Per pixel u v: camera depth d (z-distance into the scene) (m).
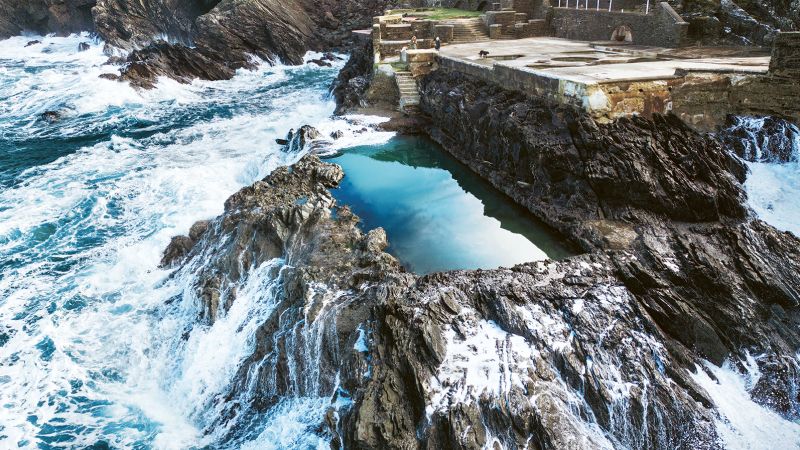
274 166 20.52
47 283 15.69
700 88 15.36
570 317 10.55
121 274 16.08
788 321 10.98
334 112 27.36
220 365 12.55
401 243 13.95
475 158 18.83
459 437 8.94
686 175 13.59
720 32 21.94
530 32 30.67
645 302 11.23
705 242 12.31
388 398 9.62
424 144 21.73
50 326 14.19
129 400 12.43
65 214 19.09
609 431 9.42
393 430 9.34
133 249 16.77
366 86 27.31
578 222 13.82
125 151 24.84
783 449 9.39
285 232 14.34
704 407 9.76
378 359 10.18
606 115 14.66
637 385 9.74
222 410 11.80
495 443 8.98
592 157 14.26
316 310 11.60
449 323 10.43
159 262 16.39
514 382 9.50
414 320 10.37
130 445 11.21
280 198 16.23
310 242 13.99
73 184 21.17
